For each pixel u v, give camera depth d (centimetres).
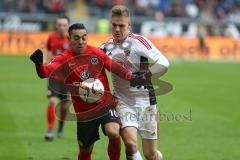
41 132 4316
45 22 11000
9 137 4100
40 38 10769
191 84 7500
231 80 8044
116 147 2645
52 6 11125
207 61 10706
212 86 7325
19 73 8231
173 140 4041
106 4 12344
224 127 4600
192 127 4528
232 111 5406
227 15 12588
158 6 12219
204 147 3850
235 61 10806
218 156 3594
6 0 11431
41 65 2500
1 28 10794
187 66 9819
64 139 4069
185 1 12625
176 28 11500
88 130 2659
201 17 11312
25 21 10919
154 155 2750
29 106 5562
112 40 2717
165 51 11206
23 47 10681
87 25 11188
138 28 11469
